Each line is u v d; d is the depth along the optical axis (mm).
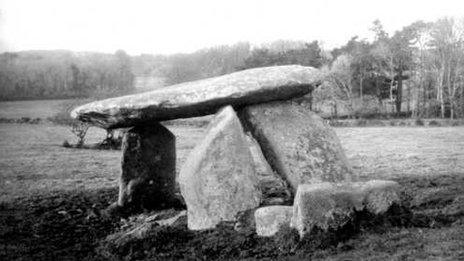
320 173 10859
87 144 30312
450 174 15227
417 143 25688
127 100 11438
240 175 10141
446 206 10180
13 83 88812
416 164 18109
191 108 11172
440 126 36500
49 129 41219
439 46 52844
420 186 13234
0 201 13422
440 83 48875
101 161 22328
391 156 20906
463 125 36500
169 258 8164
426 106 50875
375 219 8305
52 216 11766
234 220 9688
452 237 7605
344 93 56250
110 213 12070
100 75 99750
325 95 52875
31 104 69375
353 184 8508
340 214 8086
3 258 8703
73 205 12953
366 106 52094
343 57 55906
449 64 48875
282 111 11586
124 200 12578
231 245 8297
